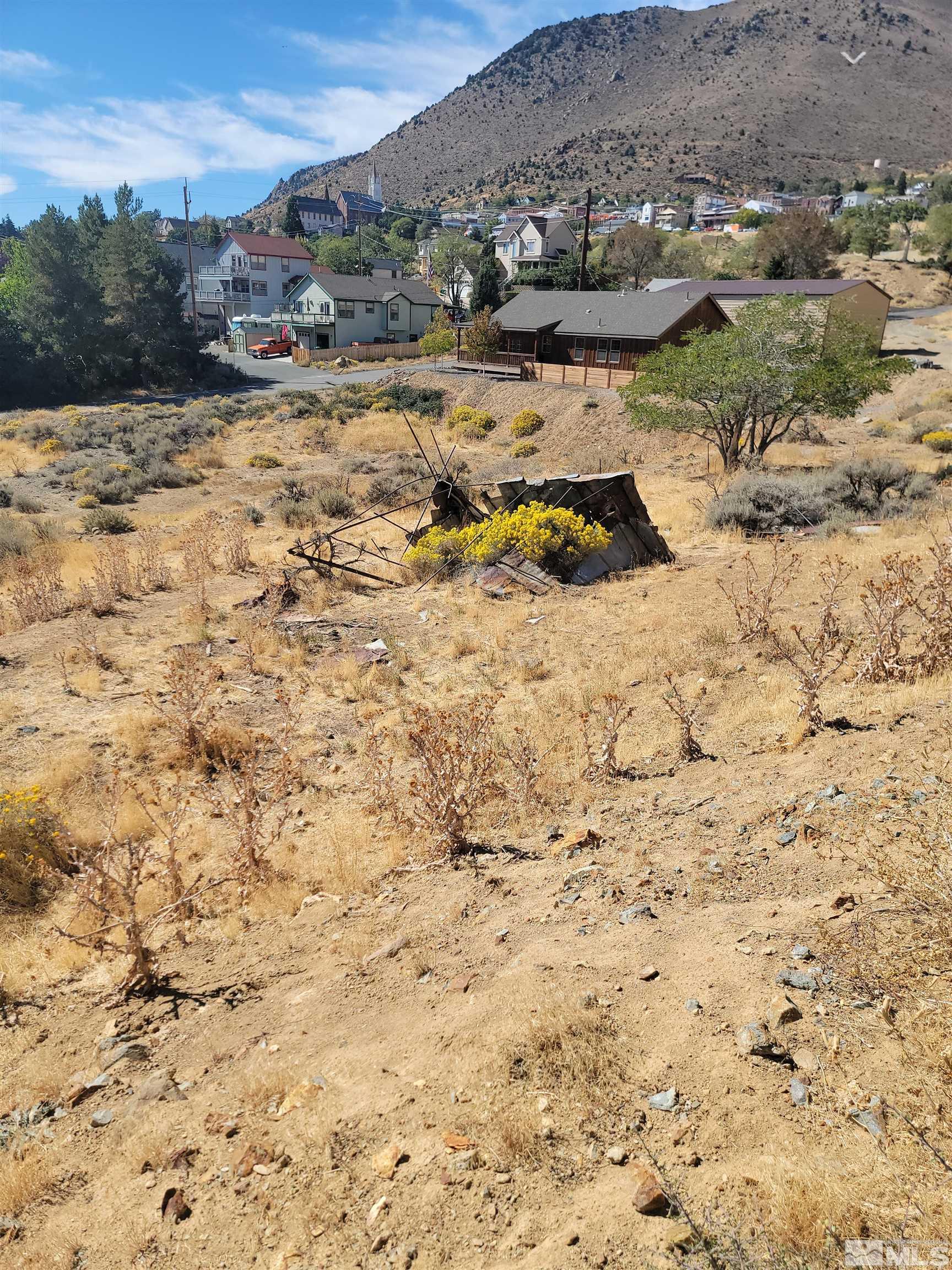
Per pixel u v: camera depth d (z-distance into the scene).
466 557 17.27
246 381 66.88
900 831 4.88
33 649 12.98
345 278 82.75
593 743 8.48
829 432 36.34
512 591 15.76
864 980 3.68
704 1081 3.32
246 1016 4.83
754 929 4.34
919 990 3.51
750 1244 2.53
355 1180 3.25
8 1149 4.01
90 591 15.76
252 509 26.11
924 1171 2.65
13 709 10.49
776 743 7.35
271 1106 3.87
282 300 98.69
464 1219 2.93
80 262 60.59
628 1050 3.60
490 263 81.62
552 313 55.34
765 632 10.70
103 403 58.03
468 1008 4.22
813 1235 2.49
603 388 48.06
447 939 5.16
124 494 32.16
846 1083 3.14
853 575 13.16
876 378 25.48
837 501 19.36
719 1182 2.81
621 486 16.84
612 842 6.12
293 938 5.78
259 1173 3.43
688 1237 2.59
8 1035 5.12
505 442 44.22
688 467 31.88
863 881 4.48
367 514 26.34
